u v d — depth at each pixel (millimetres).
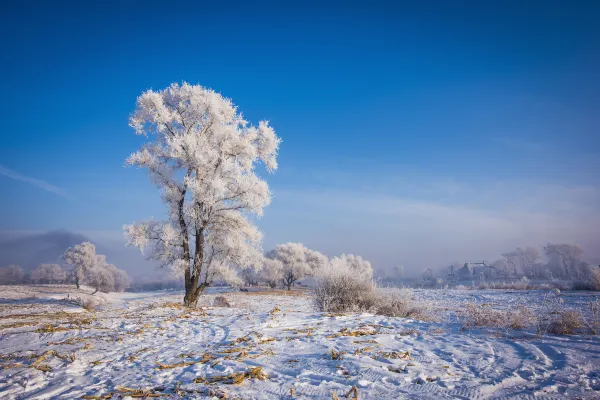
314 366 5977
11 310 18125
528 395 4301
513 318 9422
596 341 7148
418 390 4594
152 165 19328
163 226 19312
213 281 20703
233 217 20359
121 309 18328
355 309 13648
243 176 20391
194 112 20641
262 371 5727
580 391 4395
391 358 6289
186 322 12109
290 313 13070
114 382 5590
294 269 68562
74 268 66062
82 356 7449
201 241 19875
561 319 8695
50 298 31625
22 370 6406
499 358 6133
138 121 19750
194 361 6758
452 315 13445
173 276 20281
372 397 4367
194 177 19719
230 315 13547
